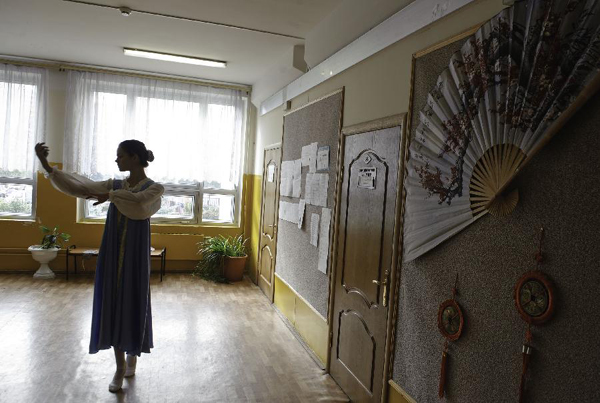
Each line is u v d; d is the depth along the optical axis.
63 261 6.00
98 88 5.94
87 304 4.72
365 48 2.95
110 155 6.02
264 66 5.36
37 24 4.33
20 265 5.88
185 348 3.72
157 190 2.88
